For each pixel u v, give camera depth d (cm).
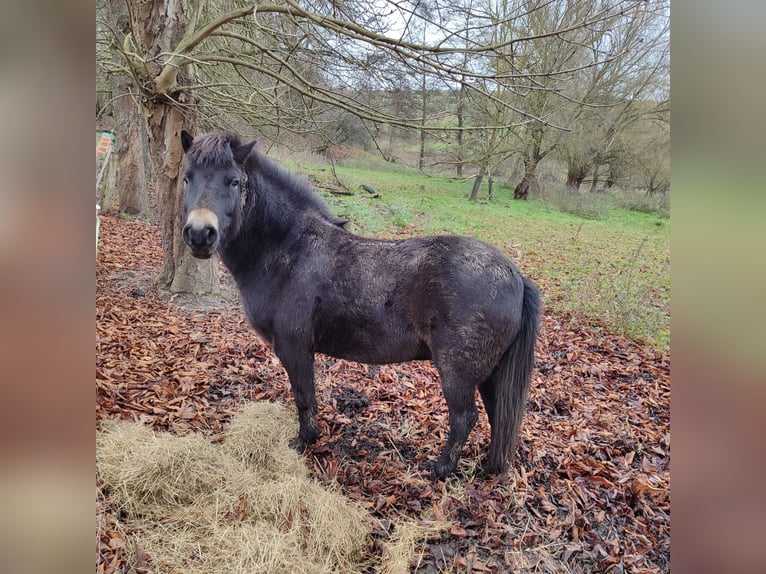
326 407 384
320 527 246
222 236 273
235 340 487
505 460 292
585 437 369
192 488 266
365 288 288
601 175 1902
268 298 307
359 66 455
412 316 281
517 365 282
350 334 298
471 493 286
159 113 526
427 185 1766
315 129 572
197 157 273
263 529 243
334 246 304
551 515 281
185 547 232
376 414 382
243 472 282
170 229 578
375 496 288
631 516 284
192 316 540
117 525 232
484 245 284
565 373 493
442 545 255
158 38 515
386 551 247
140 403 347
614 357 545
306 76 538
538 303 283
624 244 1140
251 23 513
